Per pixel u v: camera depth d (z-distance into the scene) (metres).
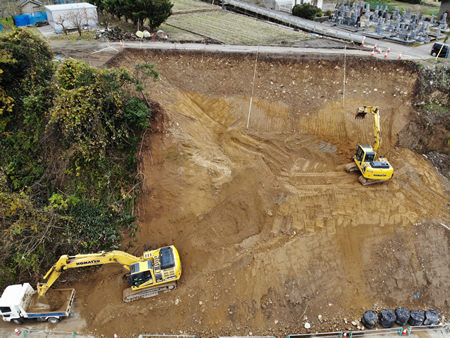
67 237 20.11
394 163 23.88
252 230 20.89
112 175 21.38
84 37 33.50
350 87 26.48
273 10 49.53
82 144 20.08
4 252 19.30
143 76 23.27
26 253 19.06
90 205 20.98
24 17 38.75
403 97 26.06
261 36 35.97
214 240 20.36
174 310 18.06
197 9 47.78
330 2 60.66
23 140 22.69
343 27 40.59
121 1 36.00
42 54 24.72
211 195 21.48
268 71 27.50
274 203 21.55
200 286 18.73
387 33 37.00
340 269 19.66
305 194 21.64
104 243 20.44
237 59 28.05
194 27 39.47
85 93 20.12
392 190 22.05
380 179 21.53
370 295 19.20
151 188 21.30
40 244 19.66
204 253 19.98
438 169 25.00
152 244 20.39
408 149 25.03
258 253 19.66
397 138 25.05
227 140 24.48
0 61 21.31
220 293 18.59
